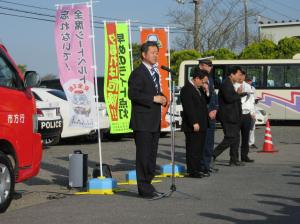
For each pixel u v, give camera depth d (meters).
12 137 8.52
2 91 8.41
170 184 10.58
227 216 7.78
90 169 13.18
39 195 9.86
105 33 11.01
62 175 12.41
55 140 16.72
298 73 28.70
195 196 9.32
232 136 12.73
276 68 28.94
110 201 9.00
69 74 10.20
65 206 8.64
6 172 8.26
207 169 11.72
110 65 11.03
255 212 8.03
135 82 8.98
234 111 12.77
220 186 10.36
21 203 9.16
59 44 10.20
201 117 11.22
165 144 18.97
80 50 10.09
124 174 12.50
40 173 12.66
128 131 11.26
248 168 13.07
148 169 9.20
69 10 10.10
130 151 16.94
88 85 10.12
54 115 16.52
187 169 11.55
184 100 11.21
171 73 9.66
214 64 29.36
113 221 7.53
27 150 8.91
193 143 11.34
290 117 28.78
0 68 8.52
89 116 10.17
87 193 9.82
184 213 7.99
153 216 7.81
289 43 36.06
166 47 12.75
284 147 18.12
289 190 9.89
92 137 19.19
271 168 13.06
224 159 14.97
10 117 8.48
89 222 7.49
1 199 8.17
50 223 7.48
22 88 8.91
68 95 10.23
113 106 11.11
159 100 8.99
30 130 9.00
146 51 9.12
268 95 28.97
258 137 21.98
